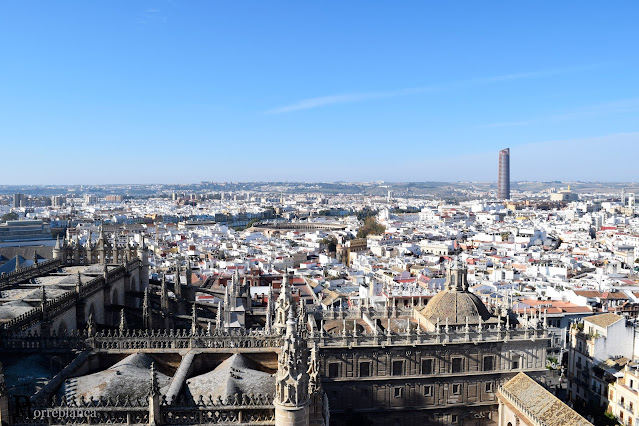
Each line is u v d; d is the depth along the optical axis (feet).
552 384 360.48
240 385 149.59
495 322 366.63
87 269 318.86
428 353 346.54
